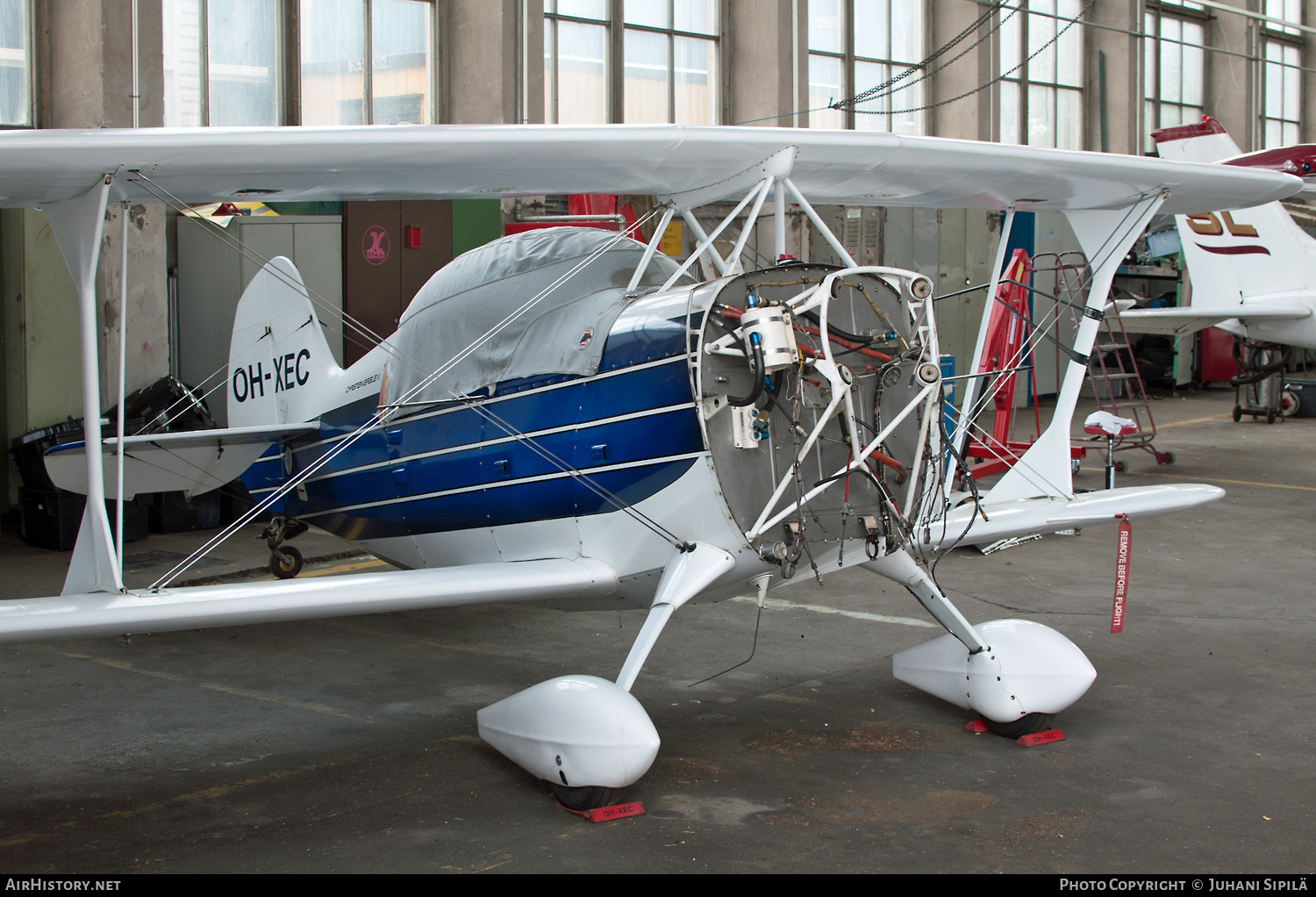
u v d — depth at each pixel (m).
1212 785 3.16
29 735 3.65
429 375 4.04
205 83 8.45
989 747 3.49
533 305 3.67
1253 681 4.14
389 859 2.71
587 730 2.94
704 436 3.11
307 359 4.97
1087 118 16.19
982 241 13.68
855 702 3.95
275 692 4.14
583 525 3.54
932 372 3.12
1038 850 2.73
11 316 7.28
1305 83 20.31
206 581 5.91
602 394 3.38
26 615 2.70
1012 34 14.94
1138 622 5.00
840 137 3.46
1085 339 4.30
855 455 3.18
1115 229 4.50
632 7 11.15
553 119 10.61
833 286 3.14
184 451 4.83
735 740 3.56
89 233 3.02
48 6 7.57
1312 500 8.15
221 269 8.22
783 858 2.70
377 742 3.59
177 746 3.55
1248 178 4.30
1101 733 3.61
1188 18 18.39
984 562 6.32
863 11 13.16
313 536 7.21
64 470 4.51
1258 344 12.34
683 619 5.16
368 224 8.52
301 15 8.98
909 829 2.86
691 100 11.74
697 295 3.19
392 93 9.62
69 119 7.59
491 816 2.98
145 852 2.76
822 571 3.44
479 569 3.34
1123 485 8.55
